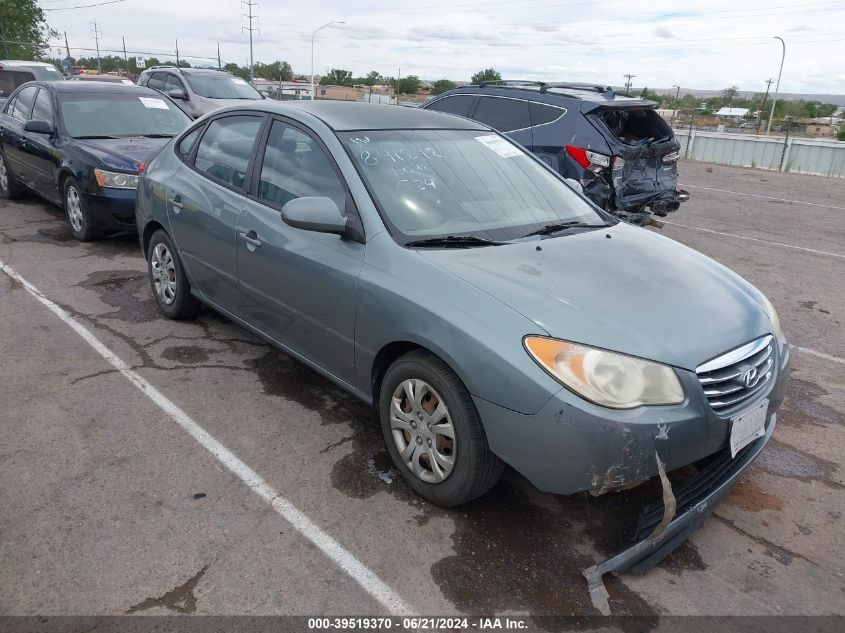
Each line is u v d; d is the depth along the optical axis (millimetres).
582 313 2590
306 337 3502
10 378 3912
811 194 13695
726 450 2654
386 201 3191
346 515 2867
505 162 3883
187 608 2336
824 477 3398
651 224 6984
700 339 2619
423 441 2918
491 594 2480
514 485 3148
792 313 5898
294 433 3494
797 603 2527
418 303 2779
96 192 6469
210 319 4961
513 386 2473
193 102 13797
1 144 8586
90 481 3002
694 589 2570
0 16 48156
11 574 2443
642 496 3084
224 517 2812
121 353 4324
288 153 3686
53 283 5609
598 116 7105
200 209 4168
